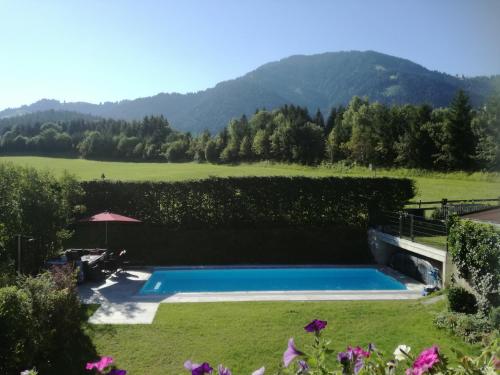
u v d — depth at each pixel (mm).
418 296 12844
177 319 10492
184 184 18953
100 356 8383
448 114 52812
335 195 19359
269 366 7938
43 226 13867
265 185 19203
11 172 13930
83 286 14148
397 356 2783
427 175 50688
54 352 8336
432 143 54719
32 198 13828
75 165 68000
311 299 12461
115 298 12594
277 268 17516
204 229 18969
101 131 121625
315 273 17531
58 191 16109
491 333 8359
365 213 19484
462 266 11367
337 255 19047
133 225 18766
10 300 7020
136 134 124312
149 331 9672
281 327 9844
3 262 11219
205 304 11891
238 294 13086
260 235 19047
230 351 8562
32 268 13156
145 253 18578
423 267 15172
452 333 9195
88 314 10914
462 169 51625
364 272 17625
